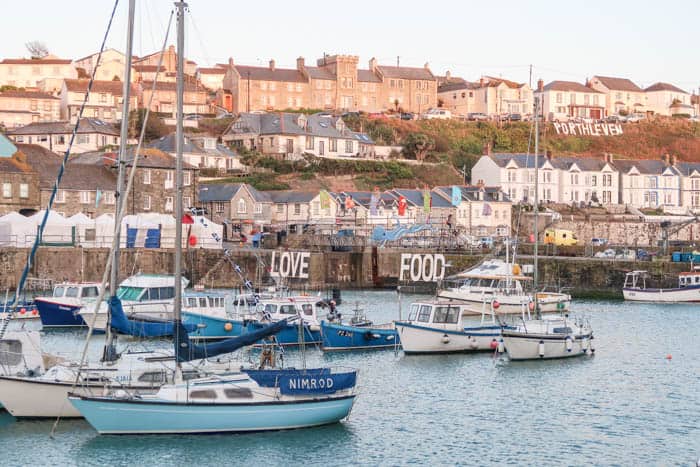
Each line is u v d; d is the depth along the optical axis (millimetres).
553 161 150250
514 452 35438
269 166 137375
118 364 38469
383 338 57625
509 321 70250
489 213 116438
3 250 84062
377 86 181875
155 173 107688
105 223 89562
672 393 45406
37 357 39094
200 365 39062
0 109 150625
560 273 95812
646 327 68938
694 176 156875
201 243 95125
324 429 37500
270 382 36500
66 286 64438
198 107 160125
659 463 34281
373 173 142625
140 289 60594
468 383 47156
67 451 34156
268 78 171125
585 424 39469
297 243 103062
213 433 35656
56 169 103625
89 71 169875
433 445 36156
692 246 115500
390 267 98062
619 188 154000
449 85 195875
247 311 60656
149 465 33031
